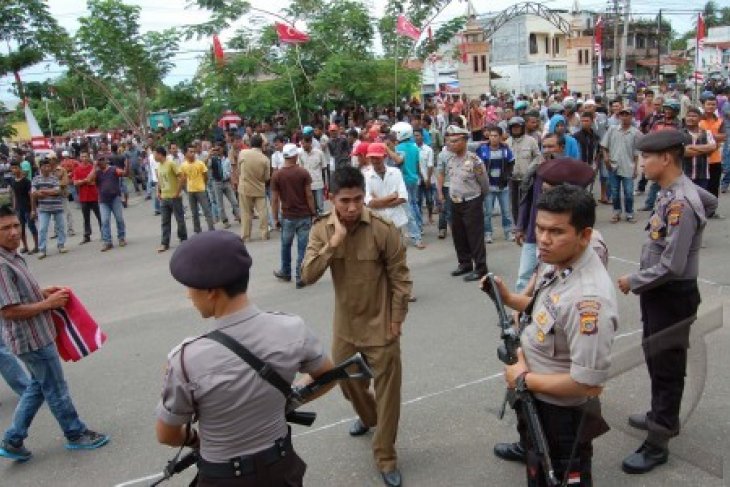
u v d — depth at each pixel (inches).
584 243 98.3
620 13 1520.7
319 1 858.1
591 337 93.2
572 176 177.2
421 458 157.3
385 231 141.9
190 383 84.0
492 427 168.6
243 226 440.5
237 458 87.5
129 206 700.0
